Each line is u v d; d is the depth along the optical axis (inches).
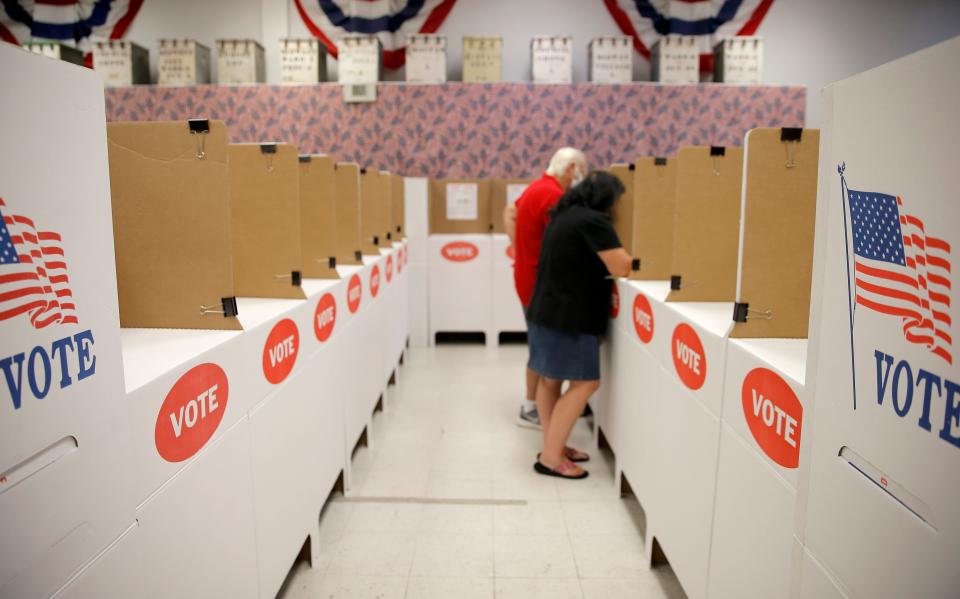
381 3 245.3
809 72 249.4
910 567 24.7
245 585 54.0
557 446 101.9
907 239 24.9
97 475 29.8
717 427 55.3
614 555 79.9
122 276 53.7
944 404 22.6
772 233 53.5
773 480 43.5
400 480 101.5
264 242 72.4
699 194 73.6
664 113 231.1
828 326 31.4
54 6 241.0
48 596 26.6
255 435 56.2
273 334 60.9
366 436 114.9
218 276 53.0
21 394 24.5
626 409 91.0
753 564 46.9
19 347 24.5
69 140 27.3
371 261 120.5
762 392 45.6
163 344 48.1
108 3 245.1
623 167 111.6
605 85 230.1
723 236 73.8
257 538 56.8
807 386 33.9
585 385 99.3
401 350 170.7
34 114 25.3
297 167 71.1
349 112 232.8
